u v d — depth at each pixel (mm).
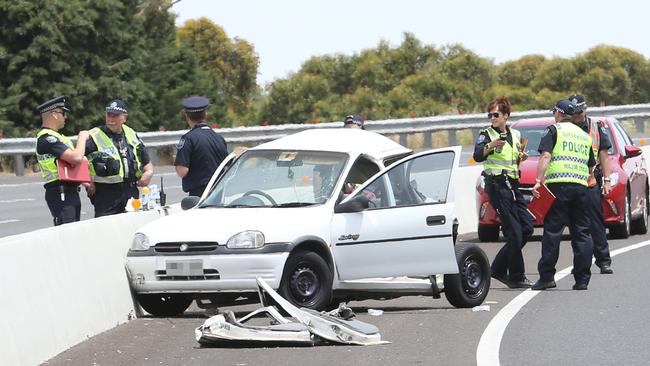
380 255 32781
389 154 34438
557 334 29016
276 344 27641
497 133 38750
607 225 52000
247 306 34906
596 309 32969
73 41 114688
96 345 28297
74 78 112938
